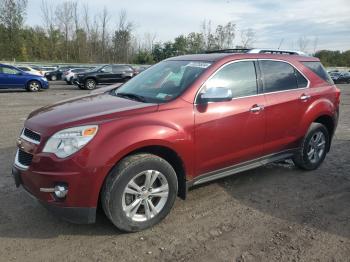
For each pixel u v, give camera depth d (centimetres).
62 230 370
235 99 439
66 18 6100
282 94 491
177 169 403
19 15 5691
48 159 330
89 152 331
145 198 368
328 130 588
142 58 5938
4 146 666
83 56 6038
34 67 3531
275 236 368
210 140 411
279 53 531
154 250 339
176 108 386
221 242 354
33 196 352
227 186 493
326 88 561
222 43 4388
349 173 561
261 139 469
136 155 356
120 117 356
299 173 553
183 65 459
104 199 345
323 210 431
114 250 338
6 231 366
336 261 328
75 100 433
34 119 376
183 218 401
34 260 322
